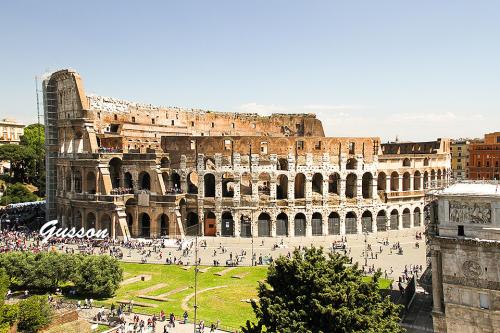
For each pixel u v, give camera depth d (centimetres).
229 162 13338
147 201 13000
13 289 7994
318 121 19300
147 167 13250
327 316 4412
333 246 11662
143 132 15238
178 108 17438
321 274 4731
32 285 7900
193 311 7338
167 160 13838
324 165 13675
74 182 13950
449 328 6128
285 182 13975
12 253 8206
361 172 14050
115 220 12725
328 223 13725
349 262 5216
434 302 6303
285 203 13388
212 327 6469
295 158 13475
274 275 4978
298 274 4753
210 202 13350
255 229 13250
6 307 5947
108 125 14900
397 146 18150
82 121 13800
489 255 5838
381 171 14450
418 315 6950
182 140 13625
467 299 6019
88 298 7856
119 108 15362
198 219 13425
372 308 4703
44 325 6162
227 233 13375
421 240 12962
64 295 7962
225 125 18138
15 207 16725
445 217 6159
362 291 4816
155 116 16388
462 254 6028
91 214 13400
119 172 13825
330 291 4494
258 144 13325
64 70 14475
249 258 10825
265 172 13338
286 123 18988
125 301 7706
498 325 5803
